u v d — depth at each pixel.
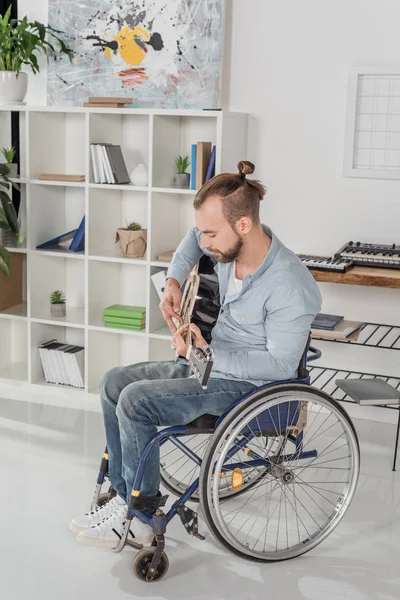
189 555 2.56
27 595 2.31
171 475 3.10
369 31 3.59
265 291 2.39
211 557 2.56
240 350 2.50
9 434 3.51
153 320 3.90
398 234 3.69
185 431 2.38
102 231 4.00
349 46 3.62
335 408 2.51
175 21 3.79
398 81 3.57
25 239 4.10
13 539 2.62
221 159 3.58
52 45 4.01
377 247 3.60
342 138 3.69
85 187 3.84
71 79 4.01
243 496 2.97
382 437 3.64
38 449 3.36
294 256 2.46
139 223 4.10
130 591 2.35
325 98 3.69
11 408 3.84
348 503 2.62
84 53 3.97
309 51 3.68
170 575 2.45
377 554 2.61
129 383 2.57
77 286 4.29
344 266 3.34
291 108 3.76
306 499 2.97
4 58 3.96
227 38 3.80
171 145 3.87
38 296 4.11
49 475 3.11
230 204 2.34
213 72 3.78
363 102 3.63
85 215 3.88
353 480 2.62
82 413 3.81
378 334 3.79
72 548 2.58
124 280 4.18
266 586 2.40
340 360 3.89
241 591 2.37
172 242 3.99
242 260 2.44
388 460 3.38
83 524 2.57
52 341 4.25
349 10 3.60
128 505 2.41
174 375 2.63
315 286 2.43
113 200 4.06
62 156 4.16
